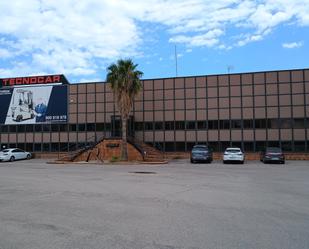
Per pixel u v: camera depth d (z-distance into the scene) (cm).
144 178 1909
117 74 3484
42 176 2047
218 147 4038
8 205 1096
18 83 4638
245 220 879
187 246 662
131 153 3831
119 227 809
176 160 3838
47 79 4553
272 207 1056
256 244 674
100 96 4375
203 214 952
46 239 713
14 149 4134
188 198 1222
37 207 1060
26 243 686
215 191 1398
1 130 4662
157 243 682
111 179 1861
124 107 3525
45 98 4550
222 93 4066
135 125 4266
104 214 954
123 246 662
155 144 4197
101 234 748
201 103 4112
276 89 3941
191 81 4150
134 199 1202
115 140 3900
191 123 4125
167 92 4203
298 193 1350
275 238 716
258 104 3972
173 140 4156
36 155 4519
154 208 1038
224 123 4041
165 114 4194
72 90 4469
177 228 798
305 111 3866
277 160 3259
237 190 1430
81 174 2173
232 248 649
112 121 4309
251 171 2389
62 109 4484
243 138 3981
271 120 3934
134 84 3531
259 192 1374
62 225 831
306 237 723
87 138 4384
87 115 4403
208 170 2472
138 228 799
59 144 4466
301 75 3897
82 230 784
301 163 3312
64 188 1495
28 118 4581
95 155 3903
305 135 3847
